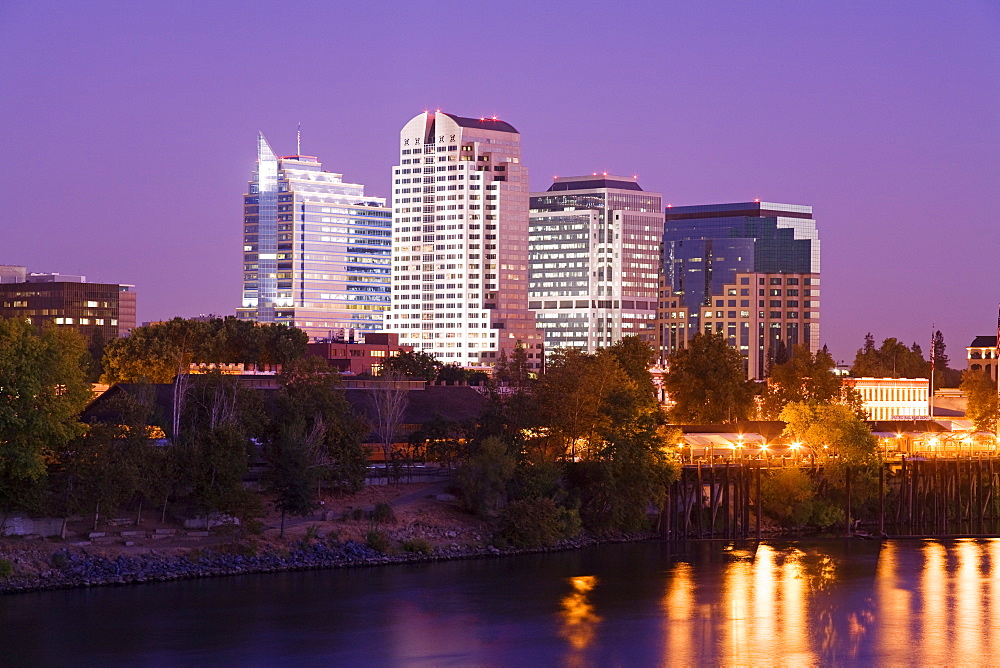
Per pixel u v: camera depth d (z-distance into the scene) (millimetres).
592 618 136000
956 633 131250
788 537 195250
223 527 158125
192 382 190875
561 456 198250
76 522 155000
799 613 139250
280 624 130750
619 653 123188
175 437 166500
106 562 146250
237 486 158000
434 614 136500
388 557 162750
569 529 181250
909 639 128875
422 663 119312
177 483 158750
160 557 149875
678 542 187125
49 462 152250
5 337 149000
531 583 152625
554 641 127000
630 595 147000
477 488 177875
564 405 195000
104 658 118125
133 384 185750
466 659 120812
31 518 148375
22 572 140500
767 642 127500
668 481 188250
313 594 143625
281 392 186750
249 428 175750
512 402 196250
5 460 141625
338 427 178125
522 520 174750
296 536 162625
